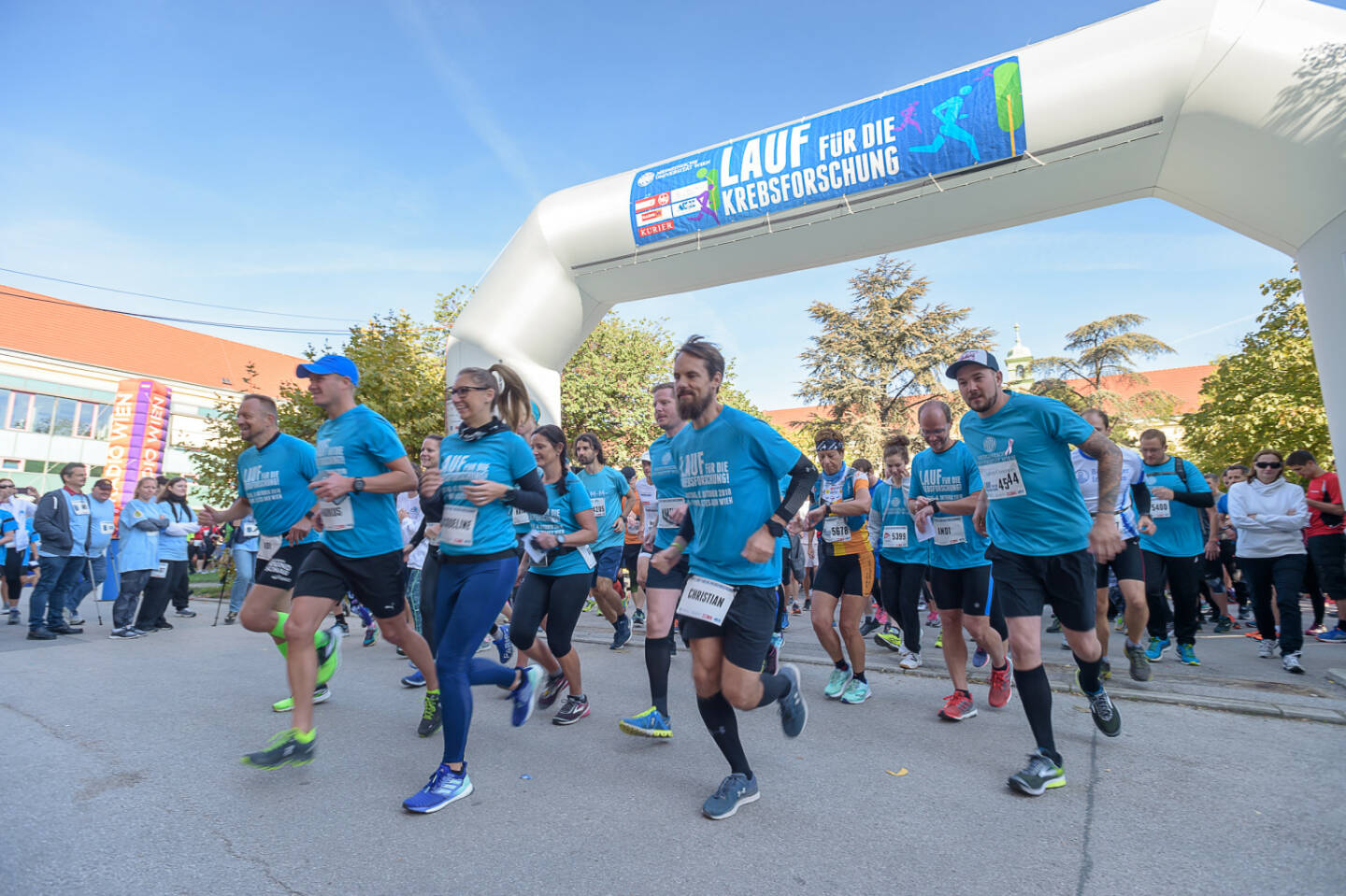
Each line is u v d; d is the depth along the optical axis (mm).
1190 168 6371
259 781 3188
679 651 6543
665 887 2242
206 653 6551
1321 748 3537
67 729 3982
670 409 4348
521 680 3752
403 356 12047
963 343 30078
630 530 9211
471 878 2301
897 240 7543
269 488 4109
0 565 9320
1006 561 3365
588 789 3094
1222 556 8734
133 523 7934
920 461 4789
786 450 2838
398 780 3205
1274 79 5762
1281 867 2348
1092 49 6355
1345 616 6945
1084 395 32469
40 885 2240
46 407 31703
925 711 4379
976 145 6699
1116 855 2441
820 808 2867
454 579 3281
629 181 8586
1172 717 4113
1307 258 6074
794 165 7512
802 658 6172
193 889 2225
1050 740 3107
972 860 2416
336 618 7867
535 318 9242
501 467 3303
